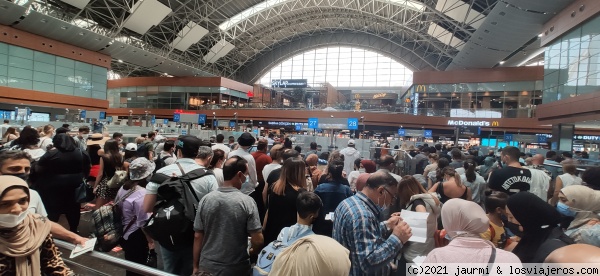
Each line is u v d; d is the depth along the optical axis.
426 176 5.79
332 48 49.78
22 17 20.66
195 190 2.43
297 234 2.12
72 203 3.74
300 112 32.09
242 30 38.50
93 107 27.23
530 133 25.81
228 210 2.22
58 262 1.61
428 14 28.47
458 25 26.03
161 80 38.41
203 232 2.27
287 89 42.88
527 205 1.71
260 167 4.64
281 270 1.06
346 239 1.98
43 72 23.66
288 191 2.92
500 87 28.42
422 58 39.94
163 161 4.64
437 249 1.54
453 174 3.42
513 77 27.89
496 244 2.44
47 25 22.06
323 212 3.01
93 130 14.95
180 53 36.78
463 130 17.19
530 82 27.30
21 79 22.30
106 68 28.59
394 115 29.27
